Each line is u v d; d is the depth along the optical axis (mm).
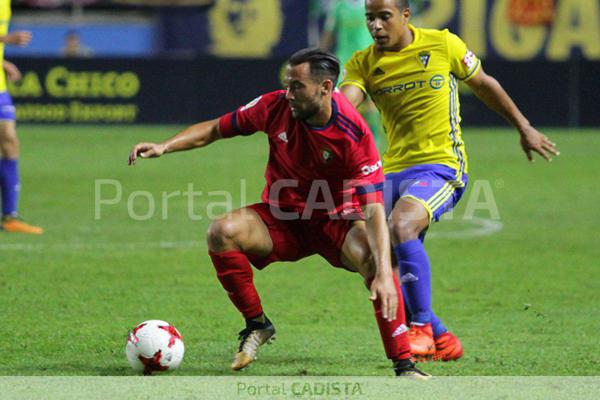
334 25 58094
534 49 80750
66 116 71812
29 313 20703
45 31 82812
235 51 80062
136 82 71625
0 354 17188
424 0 79500
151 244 29844
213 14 80000
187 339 18625
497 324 20203
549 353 17562
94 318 20328
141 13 82562
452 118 18406
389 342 15266
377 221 15109
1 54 31391
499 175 49406
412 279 17016
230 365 16609
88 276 24875
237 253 16109
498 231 33250
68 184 44156
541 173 50438
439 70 18250
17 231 31750
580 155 58750
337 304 22094
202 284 24109
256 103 15906
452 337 17250
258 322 16500
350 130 15164
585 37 80812
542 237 32000
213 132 16078
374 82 18547
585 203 40312
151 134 66312
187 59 71688
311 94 14828
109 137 64438
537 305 22109
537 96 74312
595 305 22125
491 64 73938
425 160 18250
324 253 16469
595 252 29266
